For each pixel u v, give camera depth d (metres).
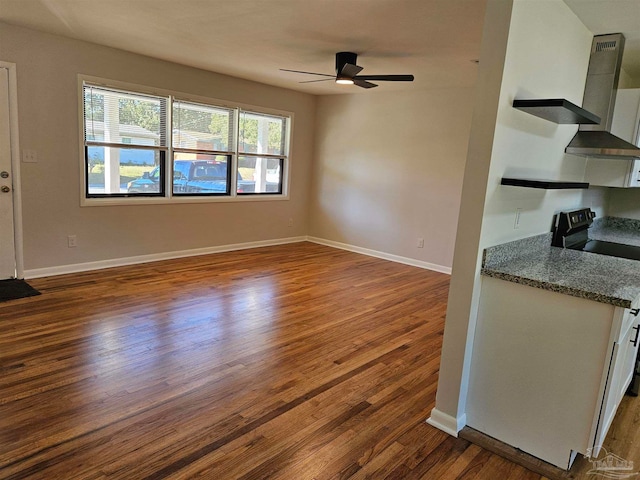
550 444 2.06
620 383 2.19
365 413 2.40
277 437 2.14
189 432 2.13
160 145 5.16
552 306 2.00
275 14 3.13
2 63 3.89
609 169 3.35
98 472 1.83
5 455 1.90
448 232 5.66
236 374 2.73
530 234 2.67
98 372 2.64
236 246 6.24
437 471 1.98
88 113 4.54
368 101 6.28
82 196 4.57
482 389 2.25
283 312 3.88
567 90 2.69
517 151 2.29
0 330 3.14
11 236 4.18
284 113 6.45
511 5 1.94
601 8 2.43
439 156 5.65
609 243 3.50
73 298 3.85
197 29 3.62
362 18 3.09
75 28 3.86
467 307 2.17
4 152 4.04
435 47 3.71
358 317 3.87
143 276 4.65
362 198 6.51
